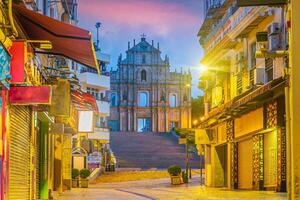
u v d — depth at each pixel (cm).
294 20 1093
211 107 3616
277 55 1461
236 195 2230
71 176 3672
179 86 10081
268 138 2477
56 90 1806
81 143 5238
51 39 1496
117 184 4388
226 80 3228
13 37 1305
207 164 3678
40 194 2266
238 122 2870
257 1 1438
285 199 1816
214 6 3338
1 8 1219
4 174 1344
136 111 10006
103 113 6919
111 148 7562
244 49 2788
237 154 3011
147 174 5306
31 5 1800
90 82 6694
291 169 1090
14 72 1297
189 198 2206
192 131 4694
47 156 2317
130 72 10100
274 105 2208
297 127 1084
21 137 1655
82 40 1429
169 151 7350
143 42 10212
